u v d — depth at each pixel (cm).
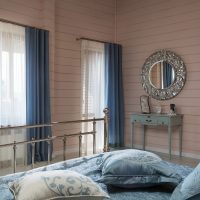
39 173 161
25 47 417
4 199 162
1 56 396
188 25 474
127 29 561
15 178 200
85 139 501
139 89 544
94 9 536
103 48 537
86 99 509
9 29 404
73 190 149
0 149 398
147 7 530
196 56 464
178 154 491
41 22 453
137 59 546
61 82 485
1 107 396
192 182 153
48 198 143
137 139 551
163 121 464
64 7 488
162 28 508
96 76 525
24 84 421
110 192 183
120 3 570
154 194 180
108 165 194
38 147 425
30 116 420
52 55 459
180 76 482
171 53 493
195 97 467
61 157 461
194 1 465
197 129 466
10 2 416
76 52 506
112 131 538
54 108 475
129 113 560
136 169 188
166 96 502
